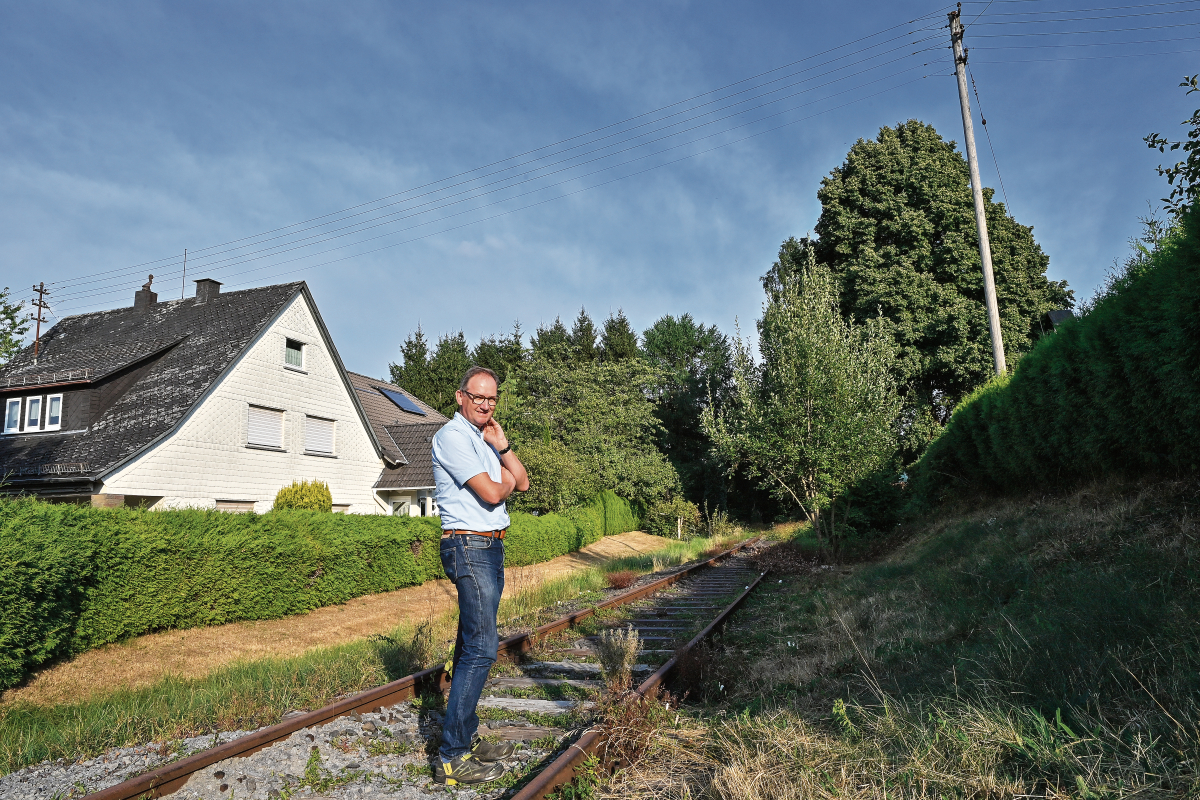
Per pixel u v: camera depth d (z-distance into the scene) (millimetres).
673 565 18766
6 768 3596
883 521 15883
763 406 15148
